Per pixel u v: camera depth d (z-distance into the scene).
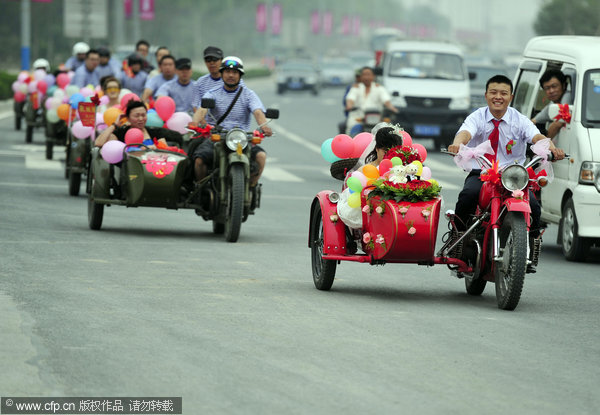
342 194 23.75
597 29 163.00
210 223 36.66
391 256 22.73
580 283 27.14
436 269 28.53
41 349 17.36
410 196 22.47
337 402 14.95
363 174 23.34
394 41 77.06
